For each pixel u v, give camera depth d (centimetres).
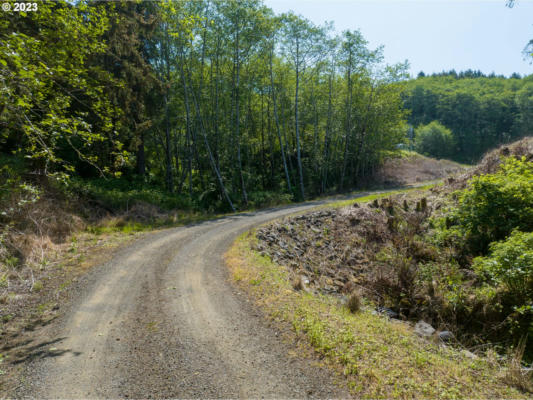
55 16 622
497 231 925
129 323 533
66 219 1177
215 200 2411
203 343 463
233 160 2738
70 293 662
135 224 1394
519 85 11631
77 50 683
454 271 864
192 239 1174
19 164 1247
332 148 3738
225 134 2717
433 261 976
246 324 521
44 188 1241
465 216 1009
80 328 516
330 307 593
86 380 379
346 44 2762
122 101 1633
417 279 838
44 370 399
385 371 378
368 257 1123
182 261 902
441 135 7562
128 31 1647
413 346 457
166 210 1753
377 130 3594
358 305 614
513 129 8531
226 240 1148
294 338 468
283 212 1753
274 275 757
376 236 1241
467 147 8606
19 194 1034
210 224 1488
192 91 2306
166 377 384
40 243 924
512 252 669
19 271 750
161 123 2255
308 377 378
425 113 10688
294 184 3366
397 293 802
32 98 555
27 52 516
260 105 3278
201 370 397
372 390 347
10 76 470
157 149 2756
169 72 2211
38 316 559
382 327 518
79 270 805
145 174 2334
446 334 598
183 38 1931
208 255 960
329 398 340
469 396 335
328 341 444
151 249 1031
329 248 1204
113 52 1587
